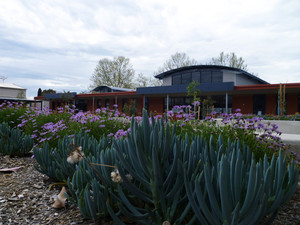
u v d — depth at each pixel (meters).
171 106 29.34
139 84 47.72
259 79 28.91
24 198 3.03
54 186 3.42
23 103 10.77
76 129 5.51
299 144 4.53
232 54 43.84
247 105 24.61
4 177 3.87
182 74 30.55
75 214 2.58
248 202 1.57
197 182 1.62
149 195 2.02
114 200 2.35
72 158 2.05
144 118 1.95
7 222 2.43
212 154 2.06
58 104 38.31
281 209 2.57
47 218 2.51
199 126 4.61
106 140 3.47
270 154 3.68
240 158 1.68
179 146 1.95
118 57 49.00
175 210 2.01
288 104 22.12
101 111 6.94
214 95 26.41
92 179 2.48
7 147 5.16
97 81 48.53
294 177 1.99
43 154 3.53
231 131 4.11
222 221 1.64
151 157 1.92
